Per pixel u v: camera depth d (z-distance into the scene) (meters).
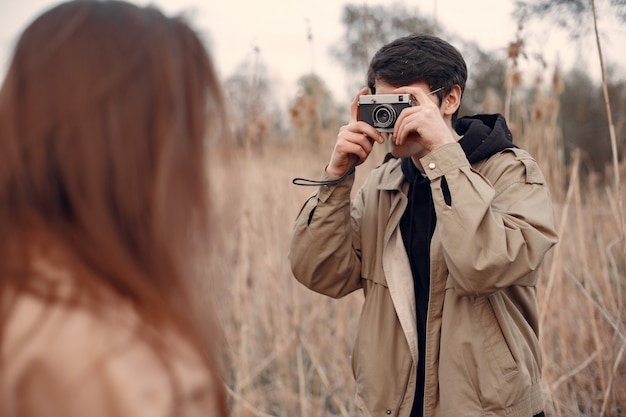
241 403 2.55
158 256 0.63
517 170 1.47
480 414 1.37
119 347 0.55
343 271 1.63
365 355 1.56
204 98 0.70
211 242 0.72
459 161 1.37
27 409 0.55
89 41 0.63
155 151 0.64
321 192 1.59
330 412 2.84
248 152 2.80
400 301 1.53
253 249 3.08
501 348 1.39
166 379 0.57
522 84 2.66
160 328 0.60
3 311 0.57
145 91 0.63
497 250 1.29
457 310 1.42
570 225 3.02
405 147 1.49
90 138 0.60
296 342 2.70
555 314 2.77
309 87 3.26
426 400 1.47
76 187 0.61
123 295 0.60
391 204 1.61
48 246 0.60
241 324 2.65
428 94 1.53
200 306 0.70
